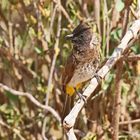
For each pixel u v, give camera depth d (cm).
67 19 1145
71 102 1053
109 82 1052
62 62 1188
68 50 1170
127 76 1116
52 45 1152
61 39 1163
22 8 1172
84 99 820
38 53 1179
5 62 1266
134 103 1209
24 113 1278
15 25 1245
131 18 1023
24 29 1237
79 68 1007
